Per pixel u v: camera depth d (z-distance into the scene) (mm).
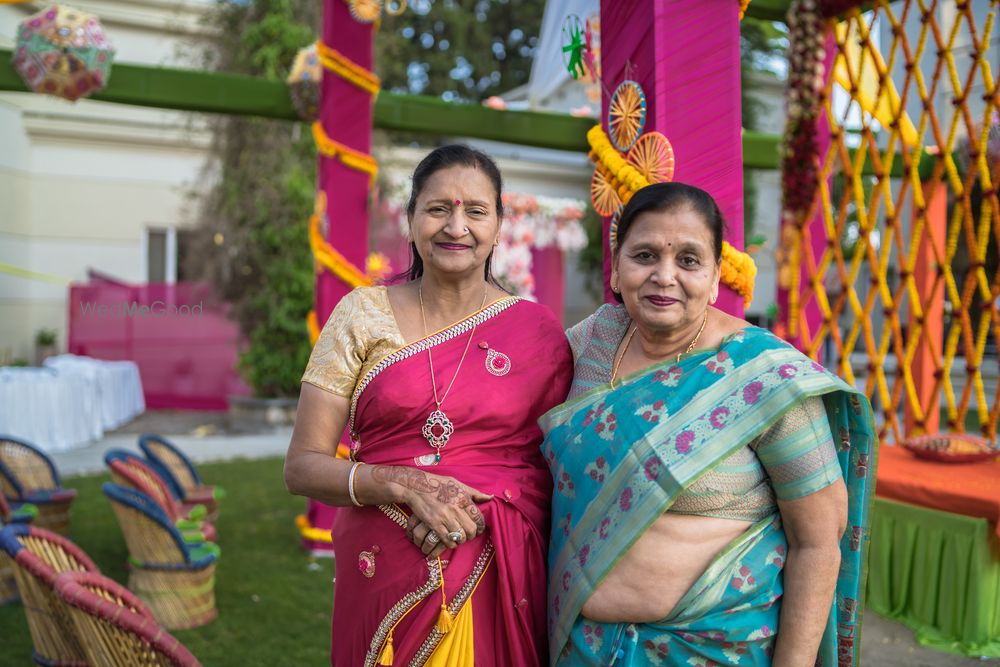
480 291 1843
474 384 1720
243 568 4555
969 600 3350
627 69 2127
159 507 3746
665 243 1507
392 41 11594
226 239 9609
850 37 4387
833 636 1580
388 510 1703
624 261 1562
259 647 3480
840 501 1502
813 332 4766
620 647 1538
